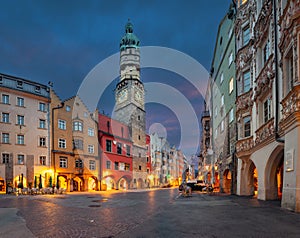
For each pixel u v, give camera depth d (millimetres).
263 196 15523
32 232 7582
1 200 20016
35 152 37656
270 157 14711
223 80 29281
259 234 6609
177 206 13406
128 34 70750
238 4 22531
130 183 54469
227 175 27891
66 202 17422
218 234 6691
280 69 12711
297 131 10055
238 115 20672
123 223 8680
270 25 14453
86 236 6922
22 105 37531
